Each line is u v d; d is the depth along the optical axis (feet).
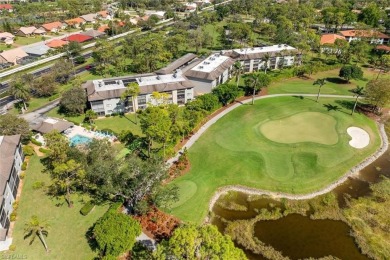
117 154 234.38
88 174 199.31
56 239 170.91
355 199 215.72
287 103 341.62
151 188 188.96
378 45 518.37
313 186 224.53
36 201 199.31
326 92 374.02
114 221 156.87
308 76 426.10
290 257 169.58
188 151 255.09
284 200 212.23
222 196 214.90
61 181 192.75
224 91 324.39
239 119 305.53
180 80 335.67
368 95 325.01
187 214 194.49
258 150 258.16
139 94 309.01
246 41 559.79
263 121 302.86
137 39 481.87
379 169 247.50
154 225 183.11
